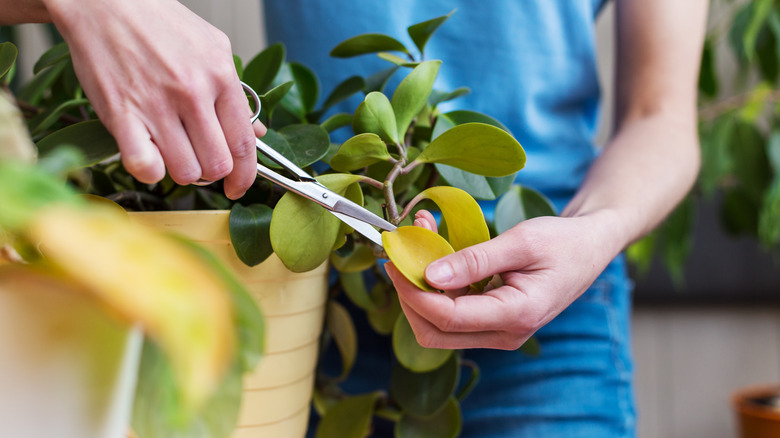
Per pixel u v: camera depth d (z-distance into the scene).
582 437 0.75
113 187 0.56
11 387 0.34
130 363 0.36
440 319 0.48
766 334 1.89
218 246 0.51
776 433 1.39
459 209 0.50
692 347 1.91
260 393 0.53
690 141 0.76
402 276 0.48
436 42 0.80
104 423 0.36
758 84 1.86
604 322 0.79
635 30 0.82
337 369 0.80
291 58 0.82
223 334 0.26
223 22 1.49
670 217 1.58
